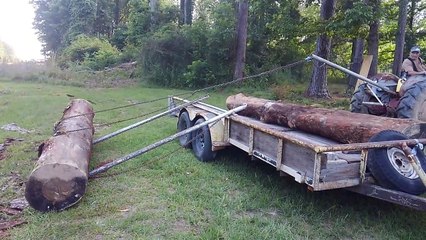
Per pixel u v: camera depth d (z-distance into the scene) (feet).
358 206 12.18
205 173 15.46
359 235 10.42
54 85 53.78
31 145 19.58
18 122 25.71
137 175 15.10
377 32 44.14
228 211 11.75
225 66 57.00
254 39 60.44
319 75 44.24
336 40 60.90
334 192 13.23
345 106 36.91
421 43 61.72
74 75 60.54
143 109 32.89
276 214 11.75
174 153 18.51
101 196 12.82
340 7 42.80
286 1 43.55
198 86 56.59
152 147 14.94
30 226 10.64
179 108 20.48
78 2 112.47
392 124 11.76
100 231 10.37
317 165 9.77
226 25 56.70
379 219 11.27
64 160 11.79
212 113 17.94
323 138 13.75
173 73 58.13
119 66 68.90
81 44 85.76
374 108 18.76
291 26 41.14
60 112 29.86
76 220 11.10
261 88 53.21
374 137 10.59
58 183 11.50
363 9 33.60
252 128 13.73
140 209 11.84
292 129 15.29
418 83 16.48
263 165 16.46
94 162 16.85
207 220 11.16
